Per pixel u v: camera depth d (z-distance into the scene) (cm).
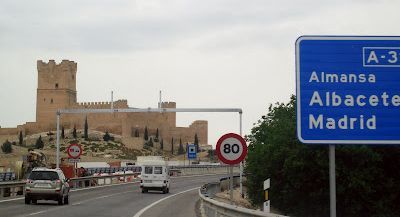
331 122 798
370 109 800
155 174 4559
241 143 1532
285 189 3606
